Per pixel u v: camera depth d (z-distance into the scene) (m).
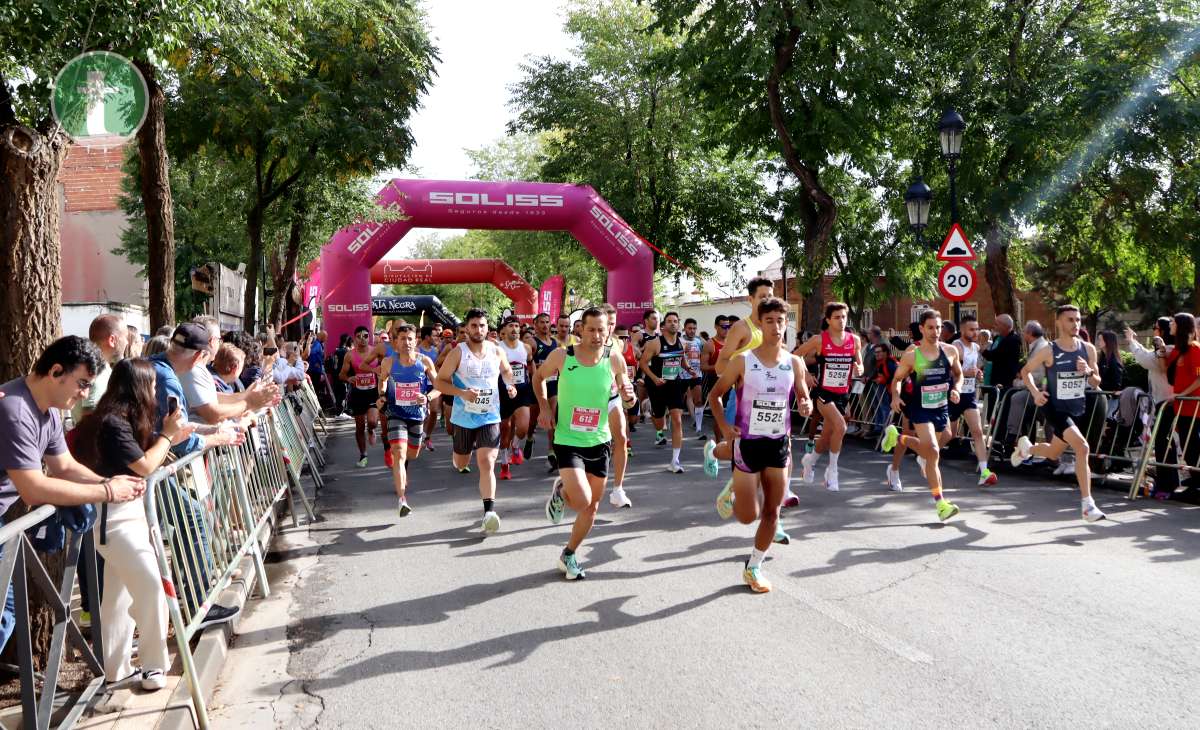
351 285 19.50
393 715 3.88
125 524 4.01
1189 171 18.92
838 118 16.30
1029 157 18.27
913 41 18.38
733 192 27.69
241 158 16.30
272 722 3.86
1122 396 9.41
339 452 13.37
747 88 17.05
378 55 16.47
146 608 3.97
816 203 18.23
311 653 4.69
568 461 5.80
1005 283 19.98
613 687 4.07
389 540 7.24
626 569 6.06
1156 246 20.47
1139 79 17.36
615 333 13.97
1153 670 4.10
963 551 6.34
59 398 3.50
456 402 7.63
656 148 26.86
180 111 14.25
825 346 8.94
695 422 14.45
